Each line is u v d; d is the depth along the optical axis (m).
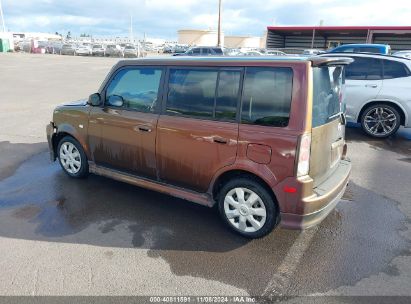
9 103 10.71
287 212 3.11
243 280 2.86
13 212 3.92
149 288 2.74
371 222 3.84
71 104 4.70
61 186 4.64
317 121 3.12
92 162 4.57
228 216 3.50
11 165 5.43
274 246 3.33
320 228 3.69
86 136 4.46
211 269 2.98
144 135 3.84
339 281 2.86
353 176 5.24
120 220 3.79
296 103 2.96
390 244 3.41
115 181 4.83
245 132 3.17
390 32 29.95
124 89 4.07
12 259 3.07
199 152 3.46
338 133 3.71
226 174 3.43
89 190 4.53
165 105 3.71
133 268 2.98
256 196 3.29
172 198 4.34
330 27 31.33
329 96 3.41
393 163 5.86
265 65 3.11
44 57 37.31
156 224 3.72
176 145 3.61
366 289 2.77
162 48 57.97
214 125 3.34
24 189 4.54
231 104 3.28
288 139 2.97
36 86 14.80
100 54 45.28
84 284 2.77
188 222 3.77
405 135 7.62
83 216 3.86
